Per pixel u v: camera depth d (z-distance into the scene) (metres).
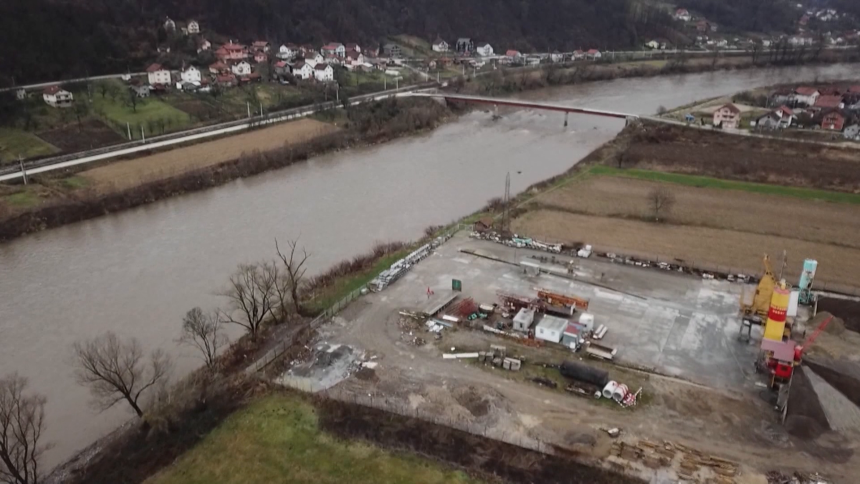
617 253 75.81
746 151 121.88
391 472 42.66
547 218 88.69
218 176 108.50
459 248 77.88
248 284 62.75
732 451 43.78
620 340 57.62
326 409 48.56
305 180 110.62
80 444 47.56
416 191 104.56
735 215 90.00
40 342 59.91
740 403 48.91
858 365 53.44
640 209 92.31
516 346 57.00
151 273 74.25
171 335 60.91
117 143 119.31
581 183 105.31
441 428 46.09
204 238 84.56
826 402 47.56
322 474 42.62
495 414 47.66
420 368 53.59
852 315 61.47
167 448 45.25
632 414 47.69
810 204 94.94
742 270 71.44
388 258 75.31
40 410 48.16
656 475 41.50
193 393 49.16
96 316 64.44
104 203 93.88
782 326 50.69
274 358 55.31
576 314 62.00
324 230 87.44
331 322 60.91
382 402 48.88
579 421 46.91
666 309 63.12
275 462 43.78
